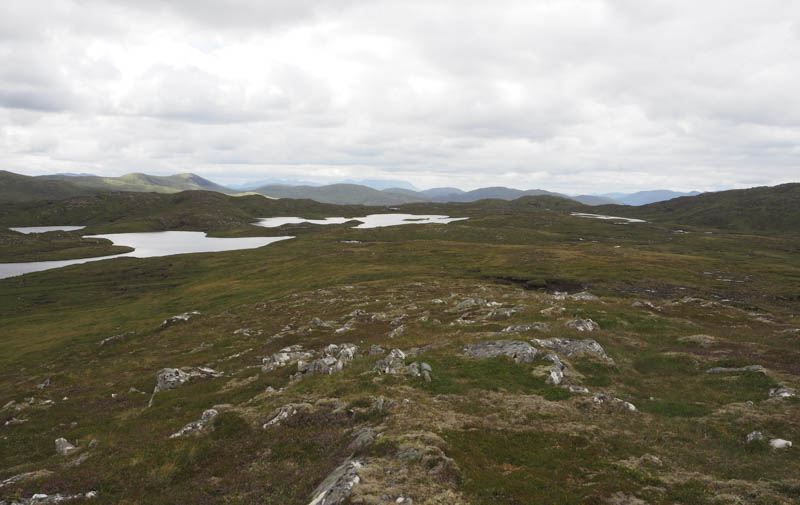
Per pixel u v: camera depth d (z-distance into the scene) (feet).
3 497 61.52
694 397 92.12
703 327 158.30
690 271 389.60
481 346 122.42
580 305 182.29
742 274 378.94
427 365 104.42
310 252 637.71
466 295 253.65
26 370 208.03
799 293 300.81
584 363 111.34
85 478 67.36
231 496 58.70
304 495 55.42
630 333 145.69
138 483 64.90
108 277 549.95
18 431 115.65
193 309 333.42
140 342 232.53
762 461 61.77
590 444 66.59
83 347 238.48
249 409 91.45
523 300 214.28
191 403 111.14
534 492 50.49
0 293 480.23
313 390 97.60
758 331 154.81
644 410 85.15
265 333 210.38
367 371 106.22
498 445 64.54
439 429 67.92
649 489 51.96
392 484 50.47
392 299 264.11
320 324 207.10
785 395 85.46
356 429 73.77
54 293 478.18
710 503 48.55
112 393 146.82
